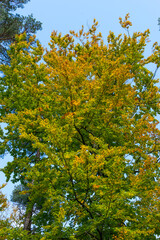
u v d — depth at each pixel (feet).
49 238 17.28
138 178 20.68
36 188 19.84
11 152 26.37
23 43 26.43
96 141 20.76
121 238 17.65
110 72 22.56
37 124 22.41
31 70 24.63
